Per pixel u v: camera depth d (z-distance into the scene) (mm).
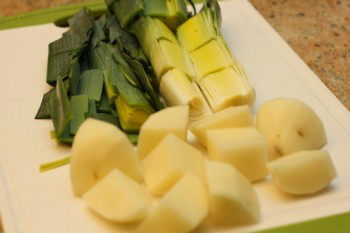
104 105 522
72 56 545
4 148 485
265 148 436
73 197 440
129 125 497
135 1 578
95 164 431
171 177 426
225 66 541
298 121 460
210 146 452
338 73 596
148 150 463
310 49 635
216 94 523
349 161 463
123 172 438
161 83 533
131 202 402
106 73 536
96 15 668
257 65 572
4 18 651
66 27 651
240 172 438
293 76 555
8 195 444
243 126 470
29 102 536
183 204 398
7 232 420
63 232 418
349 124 497
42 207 435
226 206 404
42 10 663
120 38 570
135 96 502
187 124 471
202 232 410
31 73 574
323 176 428
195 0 672
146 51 562
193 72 555
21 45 616
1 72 575
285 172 421
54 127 485
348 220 418
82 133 434
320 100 524
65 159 472
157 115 467
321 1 721
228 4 666
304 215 422
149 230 399
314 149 468
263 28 627
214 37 563
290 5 716
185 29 587
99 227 419
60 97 489
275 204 430
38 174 461
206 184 422
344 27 672
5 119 515
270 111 468
